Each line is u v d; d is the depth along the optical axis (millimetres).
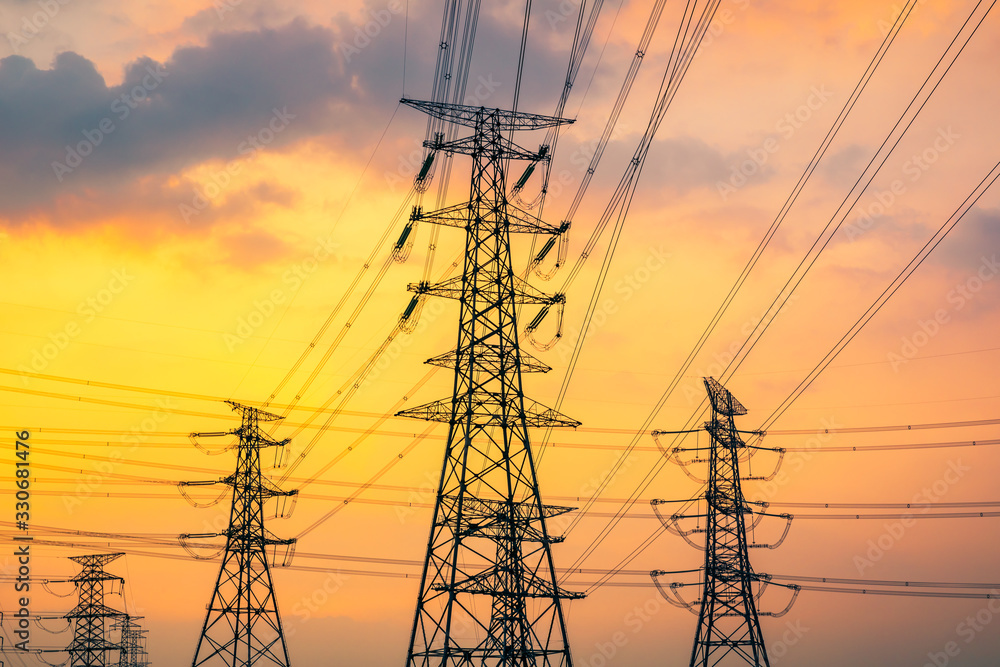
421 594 43000
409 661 42188
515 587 43188
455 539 43688
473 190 49094
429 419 46156
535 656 42469
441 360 47000
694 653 59750
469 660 42188
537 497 44594
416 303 48969
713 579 60656
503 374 46469
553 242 51312
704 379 63375
